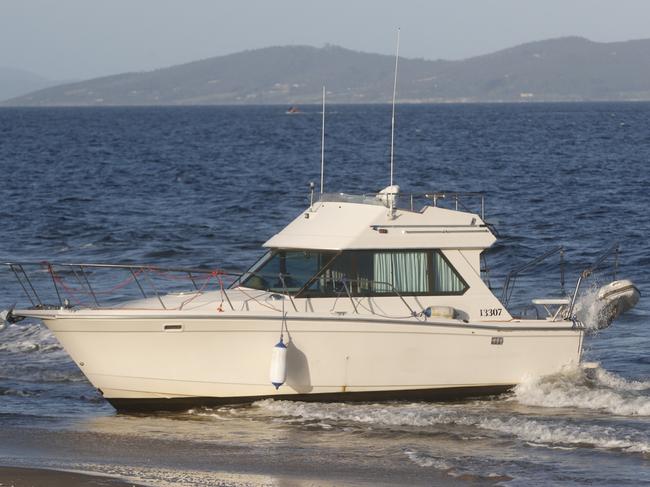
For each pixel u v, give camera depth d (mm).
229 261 63906
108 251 67875
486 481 26703
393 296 34094
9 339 43750
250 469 27703
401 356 33469
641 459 28484
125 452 29266
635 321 47688
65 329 32281
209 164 158500
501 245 69000
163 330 32156
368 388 33562
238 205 94625
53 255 66375
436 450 29531
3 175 137000
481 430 31297
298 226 35562
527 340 34562
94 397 35906
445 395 34375
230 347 32594
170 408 33438
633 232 75688
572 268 61344
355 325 32844
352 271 33875
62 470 27391
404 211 34531
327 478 26953
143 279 56031
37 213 89562
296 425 31922
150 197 104562
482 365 34188
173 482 26547
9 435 31062
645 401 34000
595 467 27812
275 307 33156
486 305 34750
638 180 120938
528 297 52125
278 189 112562
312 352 32875
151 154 189250
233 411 33312
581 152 180750
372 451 29359
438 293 34469
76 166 155375
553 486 26266
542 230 77250
